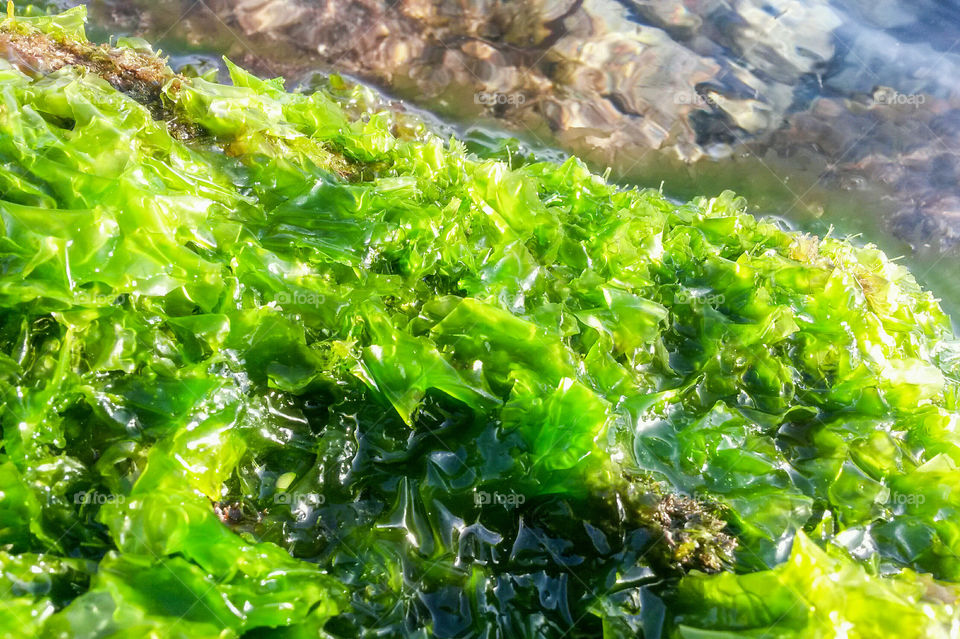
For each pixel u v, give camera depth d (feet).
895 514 0.94
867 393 1.11
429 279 1.08
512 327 0.87
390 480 0.82
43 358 0.74
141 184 0.88
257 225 1.02
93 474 0.71
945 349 1.40
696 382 1.07
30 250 0.74
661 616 0.74
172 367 0.77
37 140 0.90
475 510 0.81
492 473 0.81
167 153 1.08
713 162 1.98
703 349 1.13
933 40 2.41
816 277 1.25
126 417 0.74
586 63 2.09
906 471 1.02
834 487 0.95
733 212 1.59
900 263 1.88
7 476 0.65
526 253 1.07
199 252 0.92
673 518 0.81
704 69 2.15
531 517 0.82
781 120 2.10
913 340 1.30
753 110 2.09
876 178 2.01
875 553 0.83
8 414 0.69
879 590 0.65
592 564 0.80
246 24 1.86
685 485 0.87
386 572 0.73
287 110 1.37
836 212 1.95
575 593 0.78
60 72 1.12
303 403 0.86
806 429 1.06
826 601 0.66
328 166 1.31
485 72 1.99
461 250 1.07
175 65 1.78
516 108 1.95
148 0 1.84
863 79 2.23
